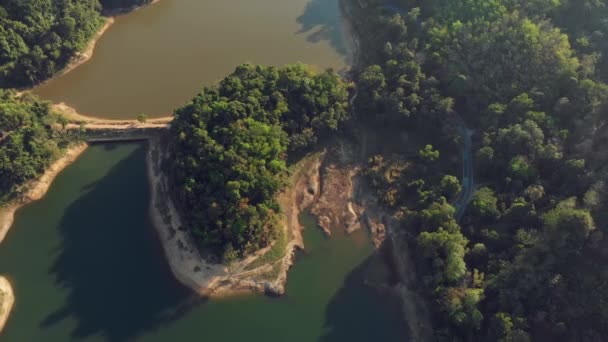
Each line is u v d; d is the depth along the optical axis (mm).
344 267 126000
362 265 126375
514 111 134625
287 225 131750
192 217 122375
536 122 128750
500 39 147125
